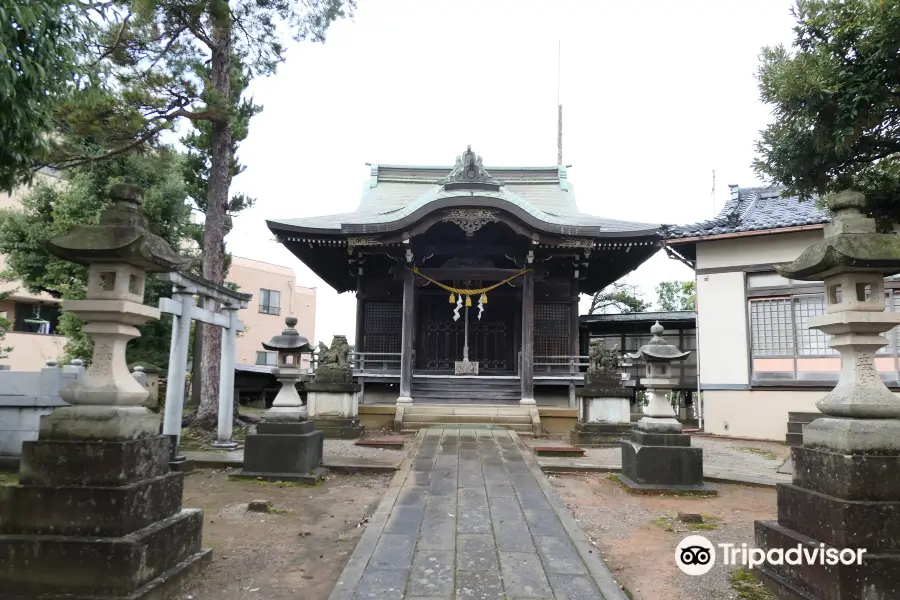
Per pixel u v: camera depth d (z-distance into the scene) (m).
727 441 15.54
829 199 4.88
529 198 26.55
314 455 9.41
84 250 4.44
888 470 4.14
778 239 16.47
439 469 9.46
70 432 4.31
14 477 8.96
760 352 16.58
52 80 6.04
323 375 15.02
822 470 4.42
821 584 4.09
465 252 20.48
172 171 19.69
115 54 12.48
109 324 4.61
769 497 8.27
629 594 4.71
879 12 6.29
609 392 14.05
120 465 4.20
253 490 8.28
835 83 6.67
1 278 22.20
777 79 7.19
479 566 5.10
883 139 7.10
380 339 22.19
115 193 4.79
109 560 3.96
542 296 21.92
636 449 8.64
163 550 4.45
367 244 18.59
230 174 19.14
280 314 40.00
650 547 5.92
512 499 7.54
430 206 17.94
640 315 23.33
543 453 11.94
